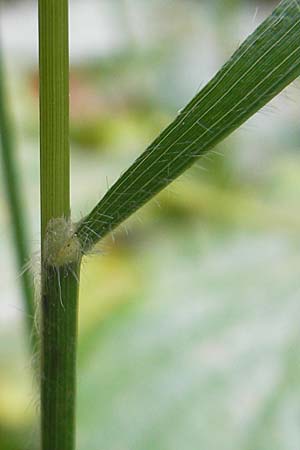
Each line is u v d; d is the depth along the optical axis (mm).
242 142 260
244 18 297
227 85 93
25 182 249
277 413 167
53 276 101
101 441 166
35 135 271
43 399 107
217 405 169
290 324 182
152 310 188
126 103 301
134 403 171
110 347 182
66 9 93
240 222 224
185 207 234
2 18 345
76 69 305
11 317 219
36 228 239
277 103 103
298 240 204
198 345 181
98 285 220
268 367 173
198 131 94
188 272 199
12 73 302
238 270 198
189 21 312
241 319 183
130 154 274
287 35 91
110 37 320
